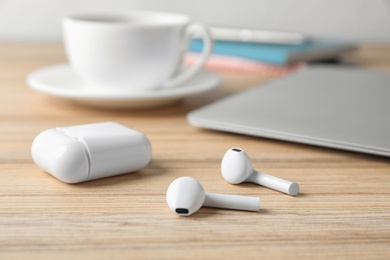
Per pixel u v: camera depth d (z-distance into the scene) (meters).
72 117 0.60
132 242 0.39
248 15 1.10
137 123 0.58
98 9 1.08
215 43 0.85
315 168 0.49
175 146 0.53
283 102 0.58
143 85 0.61
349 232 0.40
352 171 0.48
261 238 0.40
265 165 0.49
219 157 0.51
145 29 0.59
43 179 0.46
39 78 0.64
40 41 1.08
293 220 0.42
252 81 0.75
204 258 0.38
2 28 1.08
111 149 0.46
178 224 0.41
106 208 0.43
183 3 1.09
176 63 0.62
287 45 0.85
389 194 0.45
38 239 0.39
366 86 0.64
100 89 0.62
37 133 0.55
